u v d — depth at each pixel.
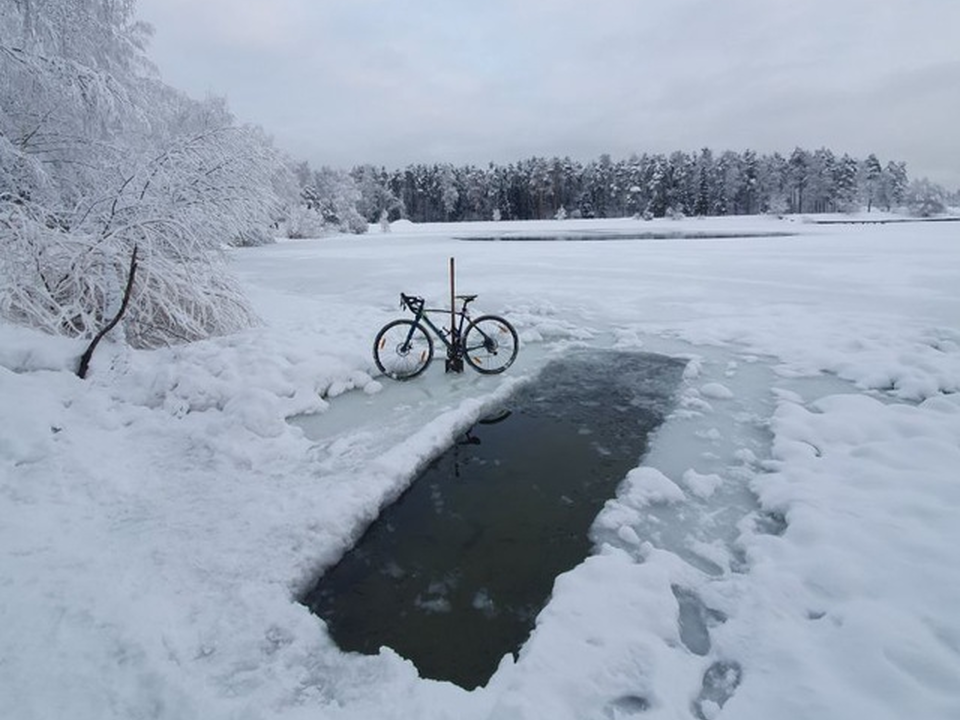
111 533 3.35
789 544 3.26
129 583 2.89
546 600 3.12
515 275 15.57
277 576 3.08
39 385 4.90
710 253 21.58
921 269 14.65
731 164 93.19
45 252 6.48
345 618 2.99
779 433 4.85
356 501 3.79
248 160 9.20
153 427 4.80
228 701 2.28
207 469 4.21
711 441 4.88
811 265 16.42
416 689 2.41
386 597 3.16
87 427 4.59
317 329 8.57
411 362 7.09
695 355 7.59
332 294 12.48
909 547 3.08
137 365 5.89
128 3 11.69
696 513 3.77
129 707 2.20
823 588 2.86
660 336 8.68
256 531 3.44
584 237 41.00
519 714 2.17
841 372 6.52
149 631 2.57
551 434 5.28
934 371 6.11
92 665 2.36
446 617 3.00
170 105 14.22
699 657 2.54
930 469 3.97
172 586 2.94
